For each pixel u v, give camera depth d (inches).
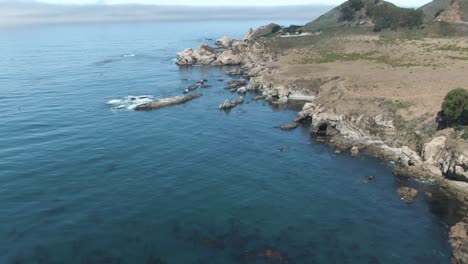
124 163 3152.1
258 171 3006.9
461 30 6791.3
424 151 2994.6
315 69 5836.6
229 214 2372.0
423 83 4131.4
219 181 2829.7
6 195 2610.7
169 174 2945.4
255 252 1998.0
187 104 5034.5
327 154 3358.8
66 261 1936.5
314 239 2112.5
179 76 7071.9
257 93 5659.5
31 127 4082.2
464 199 2501.2
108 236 2149.4
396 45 6510.8
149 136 3806.6
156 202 2524.6
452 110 2987.2
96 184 2780.5
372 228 2215.8
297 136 3831.2
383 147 3383.4
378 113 3661.4
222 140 3698.3
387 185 2755.9
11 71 7632.9
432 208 2423.7
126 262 1926.7
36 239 2121.1
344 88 4434.1
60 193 2647.6
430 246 2041.1
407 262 1916.8
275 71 6151.6
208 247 2043.6
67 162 3171.8
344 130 3791.8
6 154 3331.7
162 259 1945.1
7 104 5017.2
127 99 5305.1
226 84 6299.2
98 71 7588.6
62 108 4835.1
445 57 5177.2
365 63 5767.7
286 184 2785.4
